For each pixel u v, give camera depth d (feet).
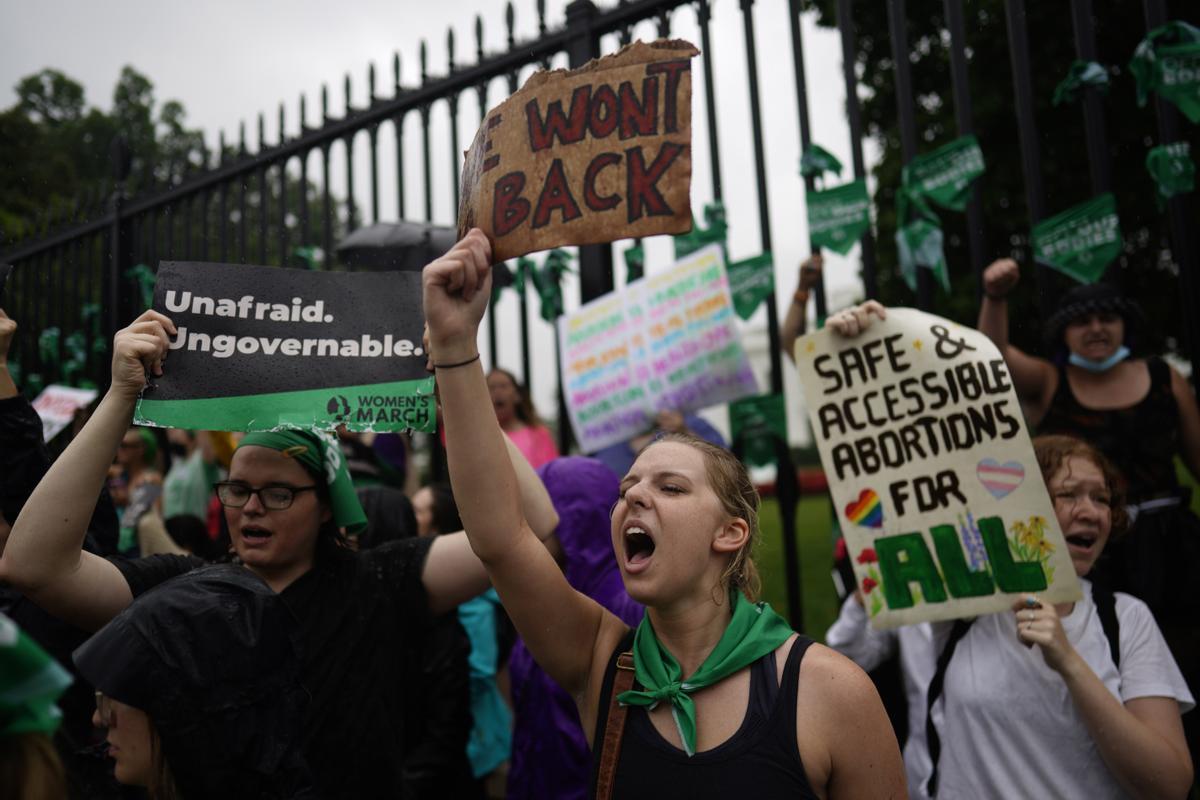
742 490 5.27
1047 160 29.60
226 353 6.31
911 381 7.34
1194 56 8.77
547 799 8.47
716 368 10.49
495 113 5.63
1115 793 6.27
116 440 5.99
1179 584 8.55
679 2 11.46
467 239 5.36
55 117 45.60
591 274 12.24
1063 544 6.64
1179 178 8.84
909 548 7.18
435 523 11.65
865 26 34.17
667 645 5.08
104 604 6.26
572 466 9.25
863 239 10.24
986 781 6.55
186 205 16.83
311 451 7.04
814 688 4.61
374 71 14.58
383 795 6.77
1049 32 29.19
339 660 6.81
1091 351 9.12
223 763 4.47
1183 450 9.22
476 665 10.96
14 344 21.30
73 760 6.12
